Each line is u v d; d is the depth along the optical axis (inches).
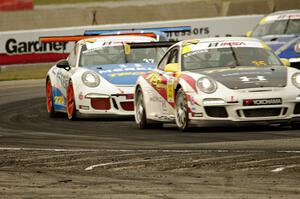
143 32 1835.6
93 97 1520.7
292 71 1237.7
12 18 3631.9
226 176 794.2
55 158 958.4
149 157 935.0
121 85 1513.3
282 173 801.6
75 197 709.3
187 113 1223.5
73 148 1066.7
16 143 1155.3
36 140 1195.3
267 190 720.3
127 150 1015.6
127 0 4601.4
